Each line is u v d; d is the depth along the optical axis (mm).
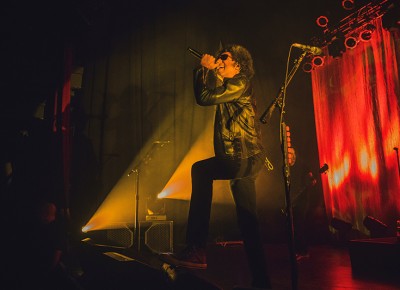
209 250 5043
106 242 4551
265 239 6484
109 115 5820
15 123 3488
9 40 3443
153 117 6117
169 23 6480
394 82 5996
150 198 5039
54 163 3562
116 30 6098
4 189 3242
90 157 5551
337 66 6984
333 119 6961
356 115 6590
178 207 6004
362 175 6422
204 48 6582
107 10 5266
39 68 3693
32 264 2701
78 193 5250
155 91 6188
